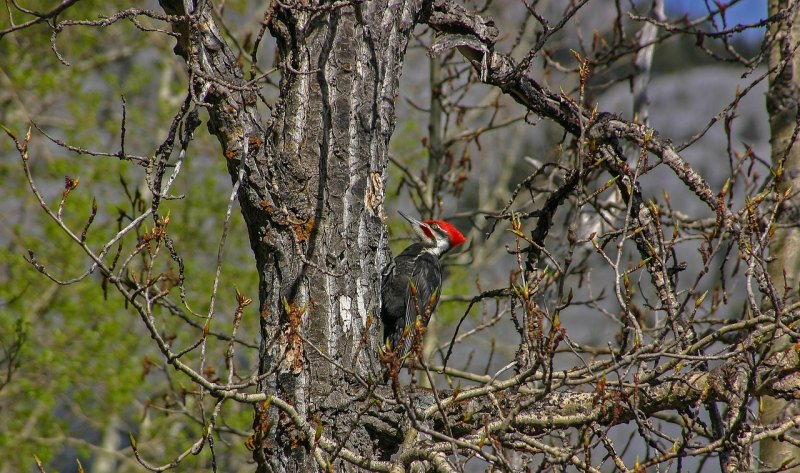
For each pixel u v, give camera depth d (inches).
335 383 293.4
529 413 290.2
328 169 309.4
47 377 775.1
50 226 796.6
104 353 778.2
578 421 285.1
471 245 556.7
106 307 784.3
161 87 1000.2
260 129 296.8
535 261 359.9
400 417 290.2
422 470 265.1
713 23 457.7
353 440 288.8
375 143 322.3
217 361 751.7
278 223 297.1
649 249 312.2
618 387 267.9
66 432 813.2
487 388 273.6
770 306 416.8
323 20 316.8
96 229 808.3
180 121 266.4
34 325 789.9
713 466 810.2
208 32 294.7
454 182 562.6
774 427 278.8
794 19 459.2
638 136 363.6
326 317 297.1
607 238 299.0
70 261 797.2
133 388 762.2
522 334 302.8
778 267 427.8
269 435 284.4
